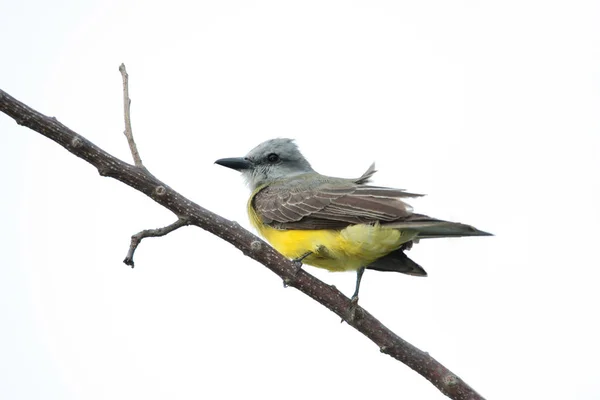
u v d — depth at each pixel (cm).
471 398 873
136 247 800
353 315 900
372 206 1070
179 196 834
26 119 769
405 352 897
